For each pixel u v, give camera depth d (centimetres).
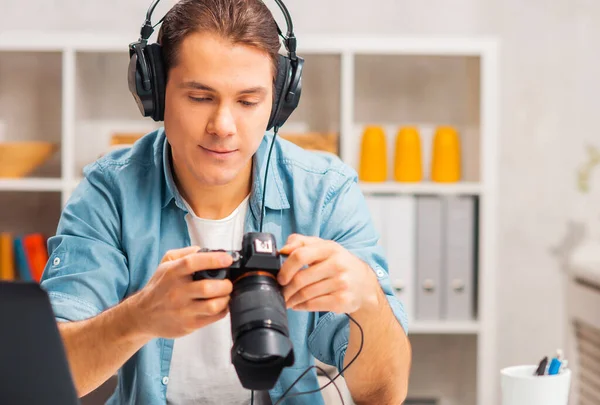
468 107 292
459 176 286
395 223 269
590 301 244
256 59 104
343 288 95
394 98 301
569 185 307
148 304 93
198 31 102
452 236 271
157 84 109
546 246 307
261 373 82
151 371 126
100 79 291
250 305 82
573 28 305
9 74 294
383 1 301
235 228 130
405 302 270
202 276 88
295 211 132
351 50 270
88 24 295
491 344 271
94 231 126
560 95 306
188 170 115
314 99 293
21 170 275
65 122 268
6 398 74
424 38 271
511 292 307
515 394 108
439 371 297
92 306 118
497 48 271
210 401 129
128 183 128
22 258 277
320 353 129
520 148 306
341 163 138
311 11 299
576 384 253
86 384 104
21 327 73
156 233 128
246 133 106
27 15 295
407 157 279
